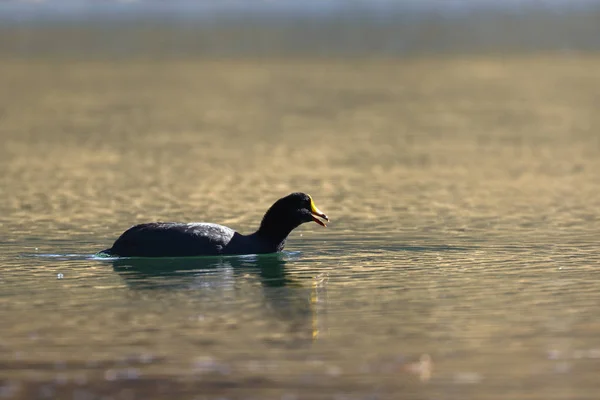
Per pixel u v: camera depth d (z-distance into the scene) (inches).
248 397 444.5
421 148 1417.3
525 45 3336.6
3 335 533.3
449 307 584.1
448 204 983.0
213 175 1187.9
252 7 6998.0
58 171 1225.4
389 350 504.1
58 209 959.0
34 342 521.0
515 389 450.0
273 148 1428.4
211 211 948.6
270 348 509.0
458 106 1934.1
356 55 3129.9
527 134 1549.0
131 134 1590.8
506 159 1306.6
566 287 629.0
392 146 1440.7
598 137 1504.7
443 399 441.1
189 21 5231.3
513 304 588.7
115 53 3353.8
